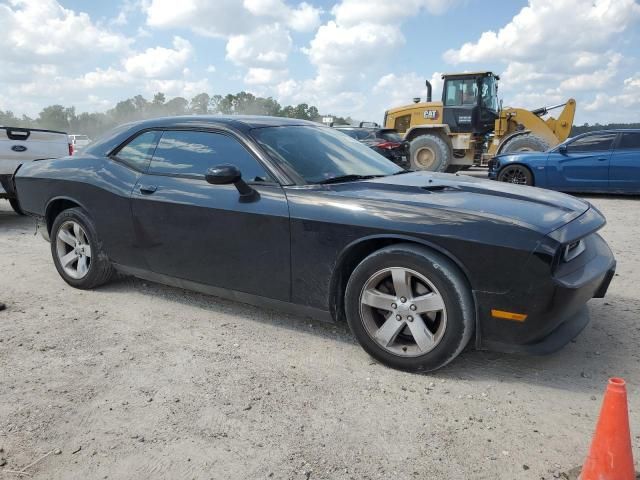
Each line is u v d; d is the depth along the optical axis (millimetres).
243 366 3322
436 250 3051
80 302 4512
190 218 3875
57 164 4863
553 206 3287
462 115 16516
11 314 4230
